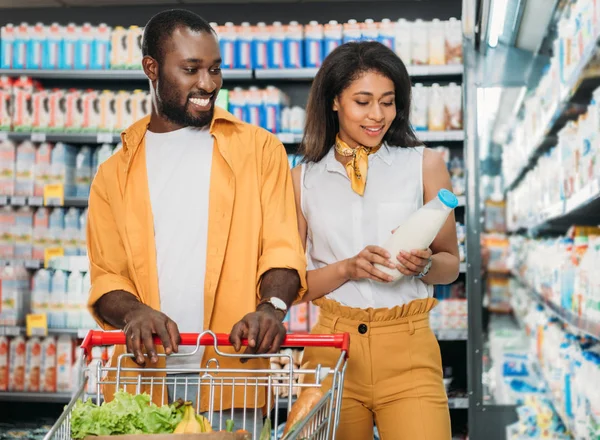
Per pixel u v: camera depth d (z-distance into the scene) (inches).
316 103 86.0
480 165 181.5
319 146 86.8
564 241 134.7
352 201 84.7
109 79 202.2
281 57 181.2
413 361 81.1
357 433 83.2
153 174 76.0
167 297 74.2
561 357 133.3
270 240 74.5
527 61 164.4
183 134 76.8
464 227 174.9
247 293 73.5
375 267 79.0
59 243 185.3
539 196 162.2
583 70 107.3
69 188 186.9
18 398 183.0
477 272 161.5
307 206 86.7
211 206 74.4
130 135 77.2
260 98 179.2
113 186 76.8
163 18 74.4
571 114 137.8
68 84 203.2
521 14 142.0
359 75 81.0
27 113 186.1
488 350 175.6
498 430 159.3
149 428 55.3
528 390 166.9
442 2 195.8
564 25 126.6
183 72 73.0
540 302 163.9
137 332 62.0
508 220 188.2
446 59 176.7
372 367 81.0
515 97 169.5
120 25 204.4
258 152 76.9
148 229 74.6
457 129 174.4
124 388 62.7
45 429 185.2
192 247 74.4
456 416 185.2
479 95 165.2
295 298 73.1
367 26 178.9
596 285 103.8
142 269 74.8
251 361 72.1
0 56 187.8
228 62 180.9
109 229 77.5
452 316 171.9
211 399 62.1
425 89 175.3
